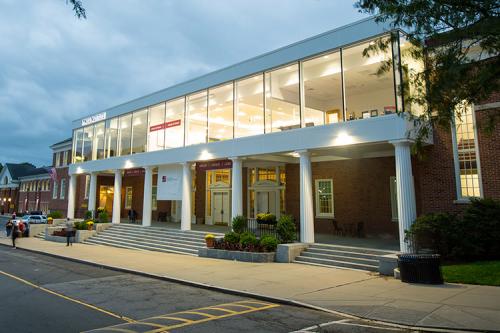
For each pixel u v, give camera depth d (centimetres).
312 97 2072
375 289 1032
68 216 3394
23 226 3120
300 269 1406
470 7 836
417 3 852
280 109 1931
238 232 1872
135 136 2828
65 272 1463
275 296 973
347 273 1309
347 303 886
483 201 1302
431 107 930
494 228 1233
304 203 1686
